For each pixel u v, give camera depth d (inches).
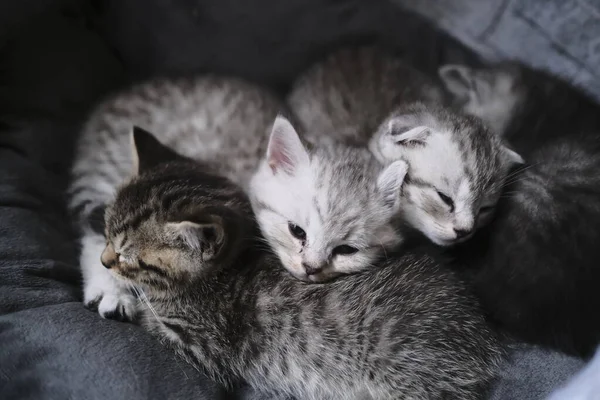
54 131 16.3
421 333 13.0
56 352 12.0
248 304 13.4
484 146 14.9
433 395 12.9
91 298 13.7
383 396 13.1
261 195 14.2
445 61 18.1
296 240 13.7
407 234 14.6
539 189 14.2
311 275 13.4
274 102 16.4
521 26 17.5
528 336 13.6
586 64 17.2
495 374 13.2
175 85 16.0
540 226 13.8
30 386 11.5
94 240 14.5
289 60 18.0
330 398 13.3
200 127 15.4
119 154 15.2
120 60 18.1
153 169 13.9
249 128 15.6
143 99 15.8
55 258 14.3
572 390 12.2
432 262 13.8
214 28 17.9
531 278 13.6
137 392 11.6
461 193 14.4
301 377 13.3
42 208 15.1
